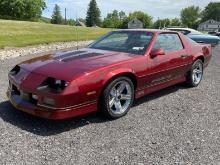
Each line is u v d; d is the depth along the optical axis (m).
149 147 4.11
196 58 7.05
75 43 20.97
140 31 6.14
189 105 5.95
